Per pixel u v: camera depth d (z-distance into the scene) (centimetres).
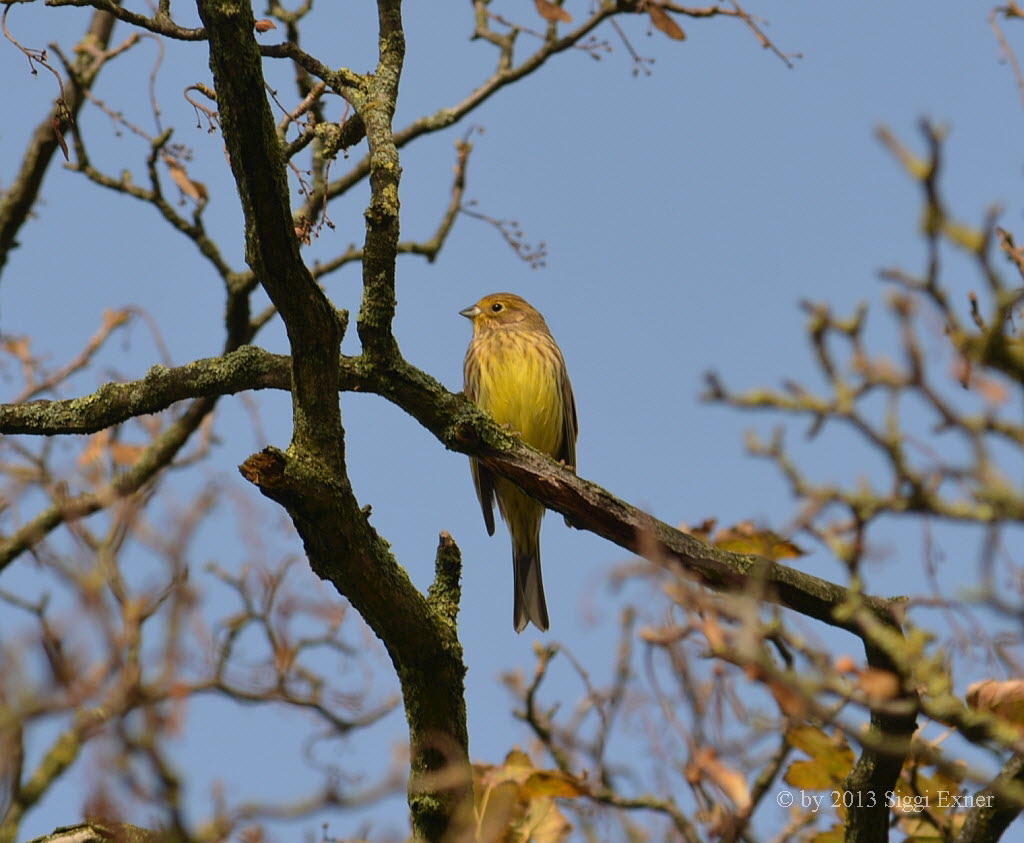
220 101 772
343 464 832
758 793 919
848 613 620
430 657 873
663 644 675
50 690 816
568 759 1012
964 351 587
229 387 969
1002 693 656
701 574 872
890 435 589
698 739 730
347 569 841
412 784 884
